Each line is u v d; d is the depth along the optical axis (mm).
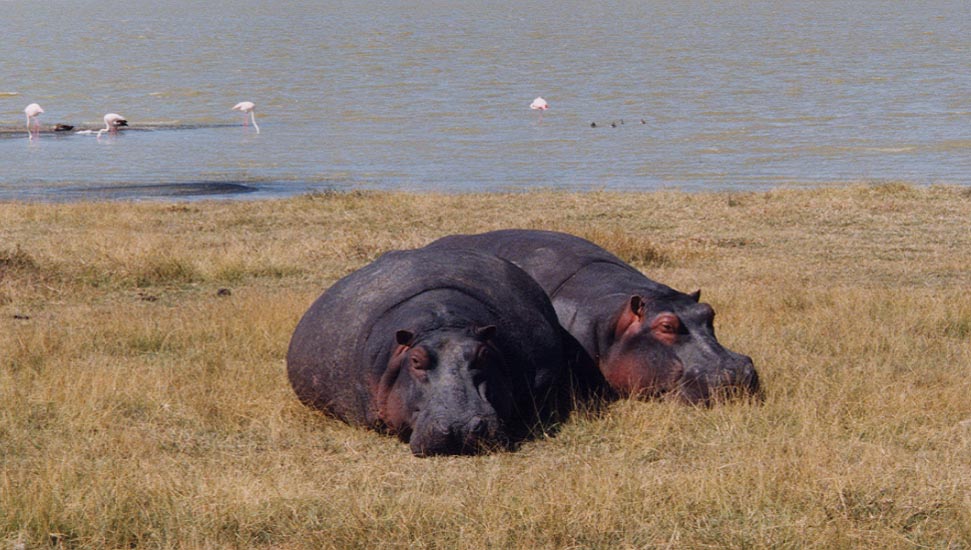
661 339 24438
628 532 17078
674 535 16797
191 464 20656
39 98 182750
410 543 16703
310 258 47062
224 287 41562
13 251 45094
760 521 17297
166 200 77000
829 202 62375
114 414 23422
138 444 21594
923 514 17625
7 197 78562
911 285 41750
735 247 50812
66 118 154375
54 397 24172
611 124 138000
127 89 197500
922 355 28859
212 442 22219
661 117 147000
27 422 23047
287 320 32125
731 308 34812
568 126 137375
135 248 46188
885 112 152125
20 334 30625
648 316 24719
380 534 17031
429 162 105188
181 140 125438
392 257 25250
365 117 151000
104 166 101688
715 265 45875
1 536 16828
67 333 31609
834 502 17875
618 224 56938
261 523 17422
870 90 184125
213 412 23750
